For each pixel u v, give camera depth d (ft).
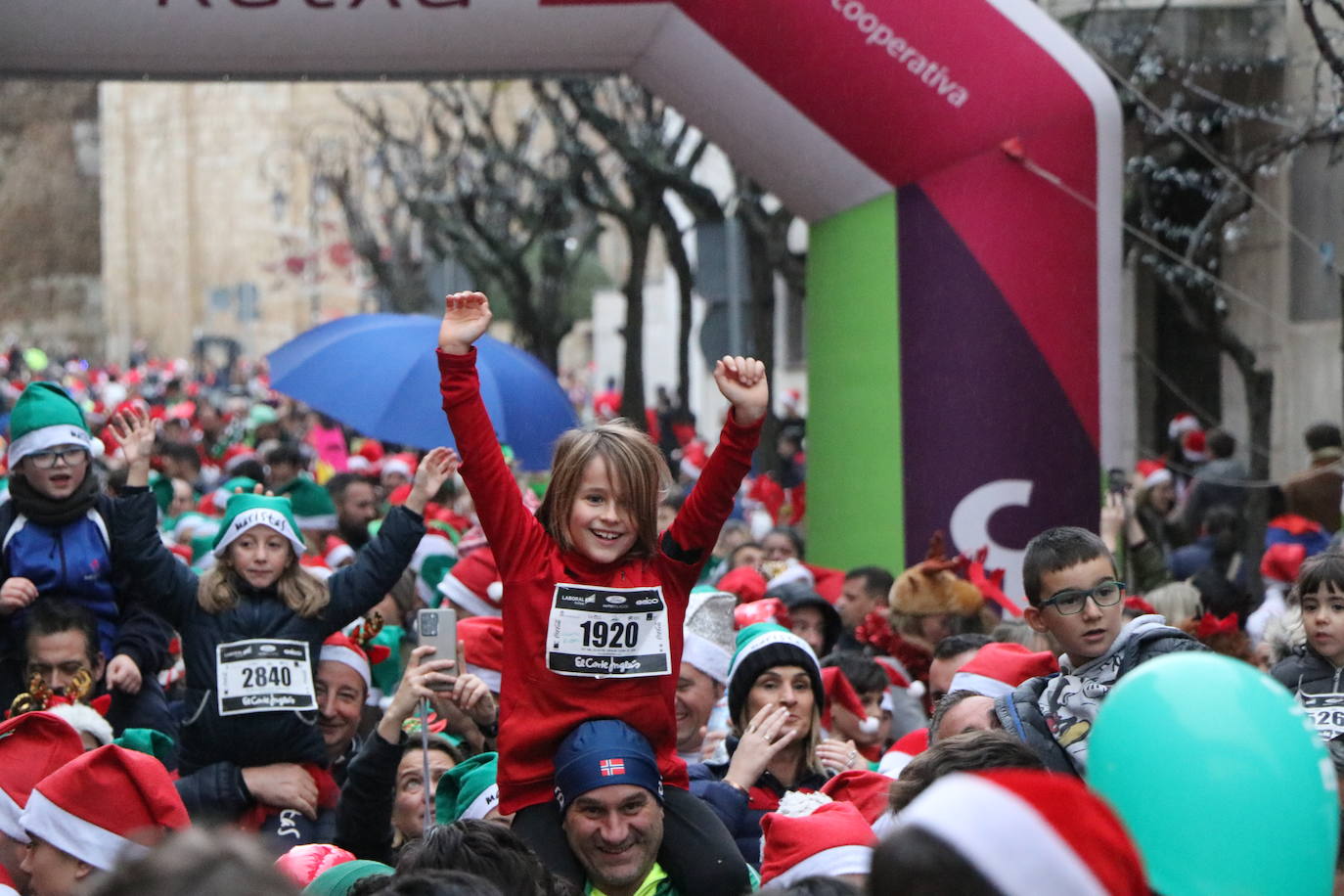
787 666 25.22
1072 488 45.09
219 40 44.24
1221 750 11.77
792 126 45.16
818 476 48.88
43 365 200.03
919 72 44.09
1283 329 70.23
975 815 8.72
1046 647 28.76
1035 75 44.55
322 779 27.20
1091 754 12.40
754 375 19.10
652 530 18.93
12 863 20.58
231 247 278.67
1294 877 11.78
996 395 44.68
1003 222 44.39
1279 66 66.49
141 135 282.36
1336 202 64.85
